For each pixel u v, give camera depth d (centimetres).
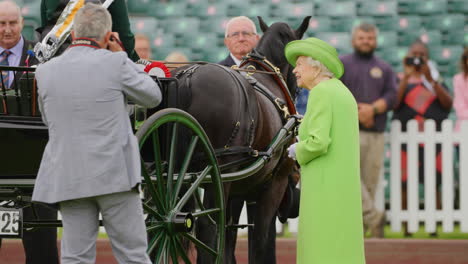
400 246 2112
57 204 1023
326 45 1299
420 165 2336
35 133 1127
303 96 1895
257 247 1427
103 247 2075
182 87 1256
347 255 1268
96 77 1014
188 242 1295
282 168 1432
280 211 1535
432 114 2388
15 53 1458
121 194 1012
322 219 1266
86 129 1005
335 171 1266
